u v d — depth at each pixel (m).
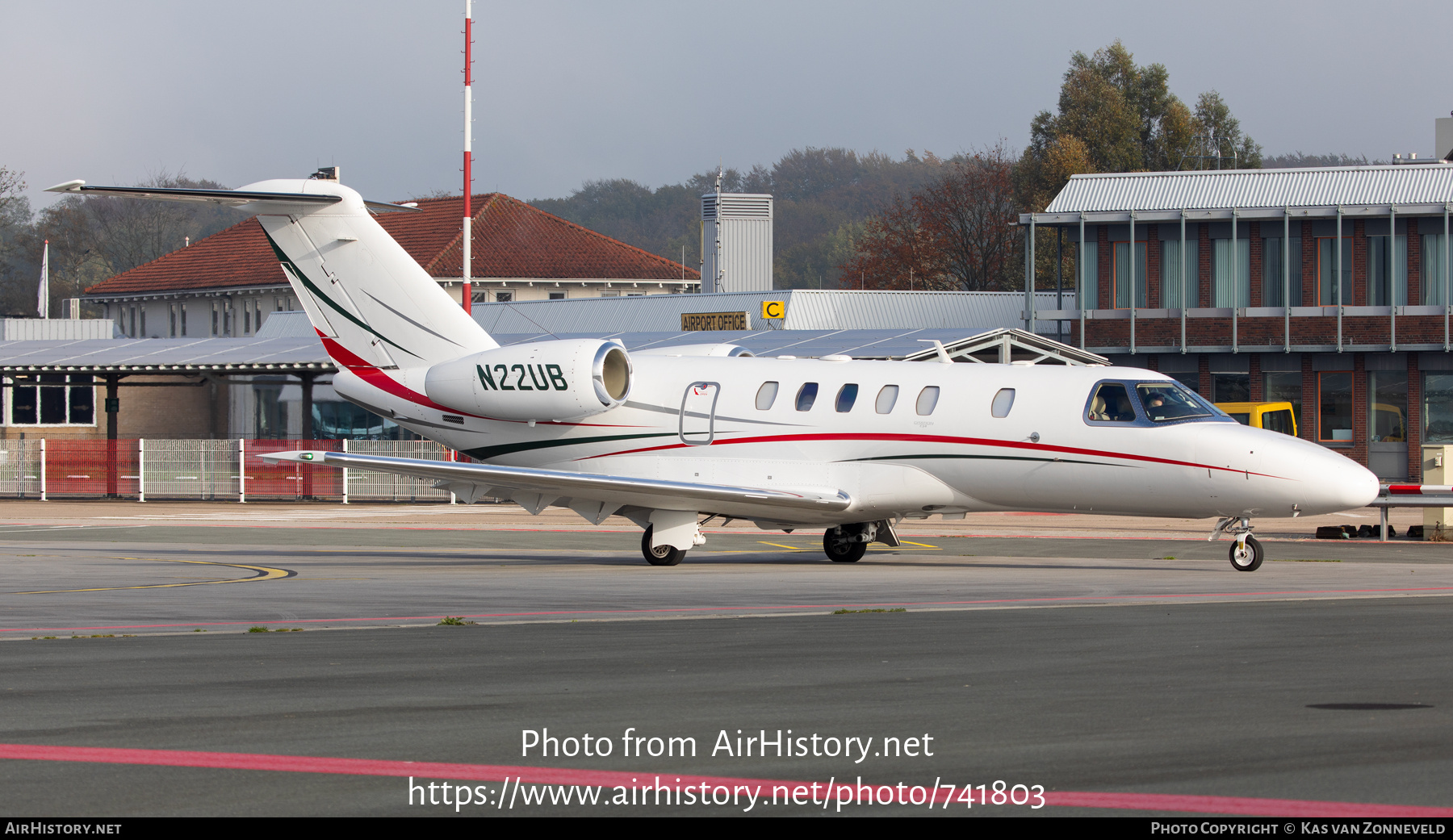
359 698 36.84
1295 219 172.62
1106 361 144.00
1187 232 177.50
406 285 94.75
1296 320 171.50
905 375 83.06
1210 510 75.44
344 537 112.25
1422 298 168.88
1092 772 28.17
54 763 29.47
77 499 165.62
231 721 33.78
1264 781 27.36
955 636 48.34
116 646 47.62
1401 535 108.38
